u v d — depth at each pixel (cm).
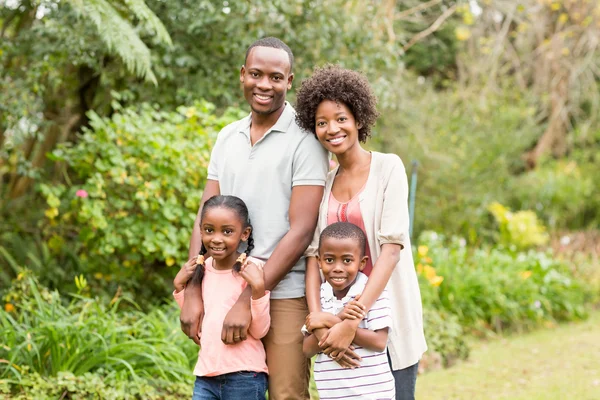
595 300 877
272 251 292
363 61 727
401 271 296
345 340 270
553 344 679
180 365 436
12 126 621
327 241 279
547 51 1376
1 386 382
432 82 1258
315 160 291
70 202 575
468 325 722
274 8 682
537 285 798
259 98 287
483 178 1067
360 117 291
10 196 737
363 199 291
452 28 1418
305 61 707
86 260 587
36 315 445
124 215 553
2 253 614
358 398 279
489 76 1308
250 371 284
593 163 1448
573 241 1079
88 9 507
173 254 555
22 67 666
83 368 416
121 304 569
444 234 1009
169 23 671
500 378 553
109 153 546
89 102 717
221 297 288
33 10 671
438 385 533
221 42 676
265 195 292
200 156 566
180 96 668
